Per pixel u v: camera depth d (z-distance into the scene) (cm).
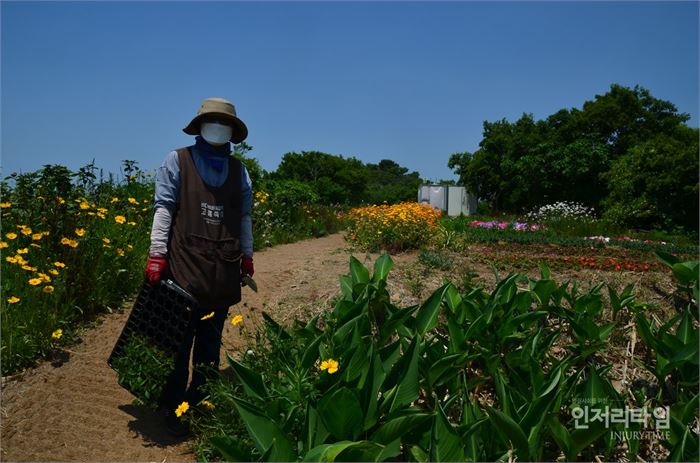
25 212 464
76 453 273
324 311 442
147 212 665
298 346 292
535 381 253
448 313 305
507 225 1508
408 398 237
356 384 237
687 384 282
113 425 305
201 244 303
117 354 320
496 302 318
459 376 279
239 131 325
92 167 596
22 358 349
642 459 246
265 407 229
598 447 253
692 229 1911
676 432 225
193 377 312
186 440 300
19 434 280
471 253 847
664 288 516
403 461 227
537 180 3256
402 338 294
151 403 299
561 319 365
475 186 3856
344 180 6047
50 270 402
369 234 912
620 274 602
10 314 371
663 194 1972
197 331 323
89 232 456
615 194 2206
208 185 309
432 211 1250
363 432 222
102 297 453
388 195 6588
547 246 1097
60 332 355
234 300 319
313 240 1166
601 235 1570
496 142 3731
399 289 498
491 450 224
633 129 3359
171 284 299
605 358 345
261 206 1035
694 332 302
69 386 337
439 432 200
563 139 3475
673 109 3472
